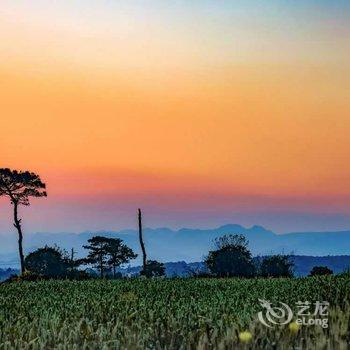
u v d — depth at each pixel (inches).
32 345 491.2
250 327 473.1
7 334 556.7
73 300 934.4
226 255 3309.5
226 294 943.7
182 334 491.2
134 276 1861.5
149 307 757.9
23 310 794.8
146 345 466.6
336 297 648.4
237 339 447.5
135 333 511.8
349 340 420.5
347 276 1214.3
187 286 1283.2
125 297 909.8
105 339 504.7
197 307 714.2
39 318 661.3
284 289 977.5
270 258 3189.0
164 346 460.4
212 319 569.0
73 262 4276.6
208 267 3356.3
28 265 4111.7
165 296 967.6
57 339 509.0
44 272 4052.7
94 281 1715.1
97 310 732.0
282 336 443.8
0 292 1293.1
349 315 491.2
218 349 428.8
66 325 578.6
